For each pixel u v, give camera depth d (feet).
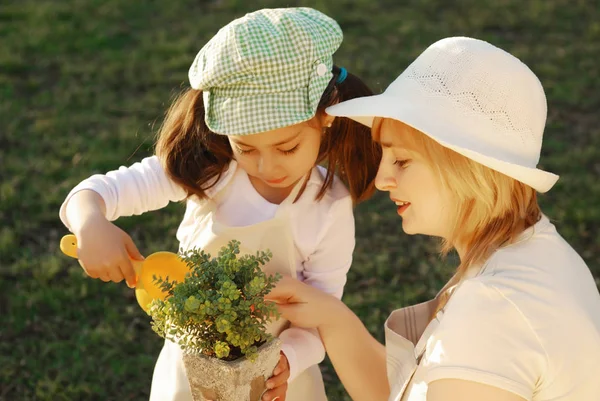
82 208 6.97
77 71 19.61
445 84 5.89
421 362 6.02
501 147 5.78
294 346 7.23
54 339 11.89
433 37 21.80
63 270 13.29
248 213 7.56
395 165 6.15
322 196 7.55
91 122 17.62
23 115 17.78
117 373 11.27
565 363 5.45
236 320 5.79
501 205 5.85
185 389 7.73
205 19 22.53
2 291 12.71
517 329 5.46
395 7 23.52
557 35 22.09
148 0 23.45
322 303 7.25
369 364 7.36
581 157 16.83
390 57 20.63
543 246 5.87
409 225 6.18
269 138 6.68
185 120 7.42
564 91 19.39
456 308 5.64
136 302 12.68
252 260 6.01
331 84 7.04
